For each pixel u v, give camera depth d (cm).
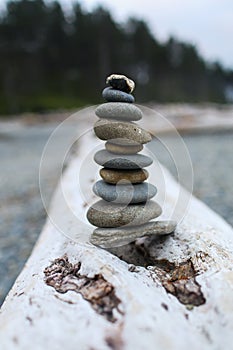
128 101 165
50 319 108
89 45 3688
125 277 129
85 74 3797
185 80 4066
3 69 3569
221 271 138
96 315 109
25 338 101
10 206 461
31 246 321
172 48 4128
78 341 99
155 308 112
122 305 112
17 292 138
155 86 3391
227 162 729
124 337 100
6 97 3275
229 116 1978
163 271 149
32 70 3716
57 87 3650
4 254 304
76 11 3956
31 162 868
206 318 114
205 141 1160
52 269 147
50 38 3838
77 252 152
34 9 3834
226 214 364
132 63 3719
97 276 128
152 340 100
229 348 103
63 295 122
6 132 1880
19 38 3747
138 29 3916
